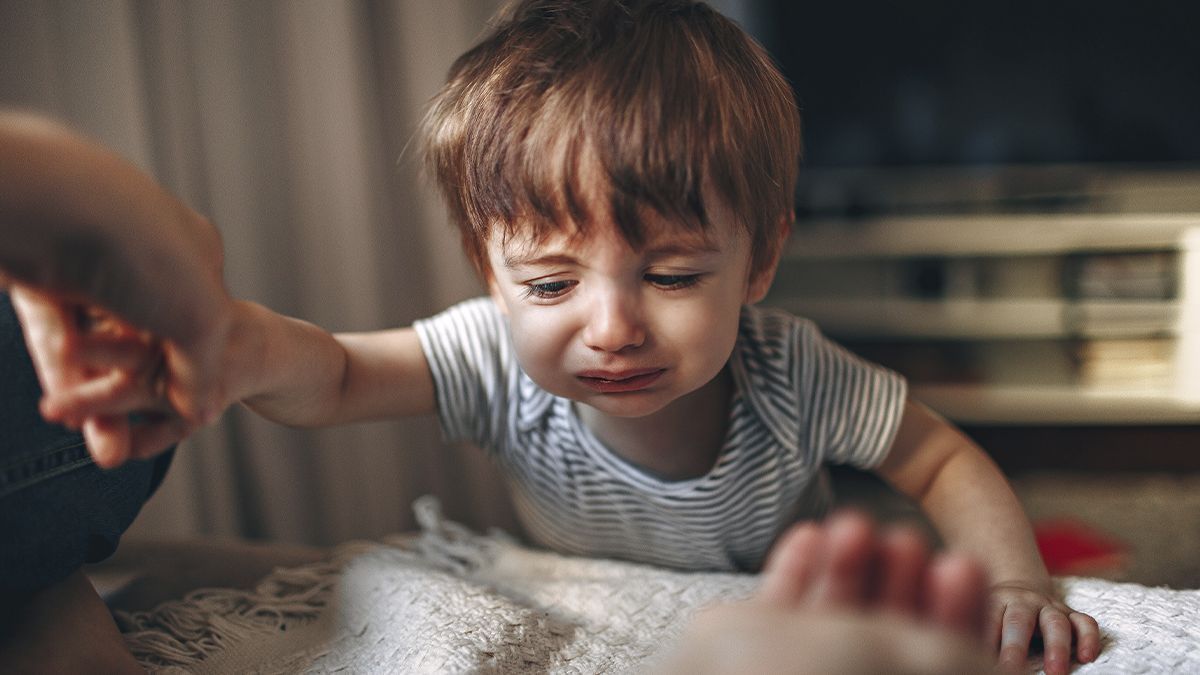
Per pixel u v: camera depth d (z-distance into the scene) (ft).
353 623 2.16
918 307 6.82
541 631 2.03
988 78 6.72
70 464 1.72
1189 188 6.66
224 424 4.91
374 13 5.53
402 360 2.71
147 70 4.70
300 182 5.21
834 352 2.83
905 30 6.70
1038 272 6.80
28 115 1.28
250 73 5.05
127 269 1.30
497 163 2.17
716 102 2.19
